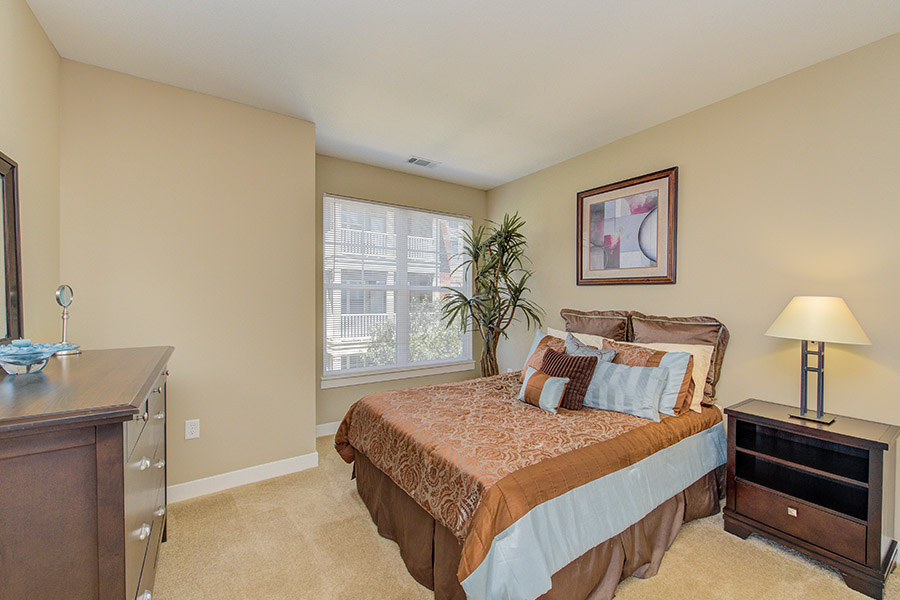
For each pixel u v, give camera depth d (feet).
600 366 7.59
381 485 6.78
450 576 4.89
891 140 6.11
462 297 12.81
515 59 6.72
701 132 8.48
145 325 7.49
